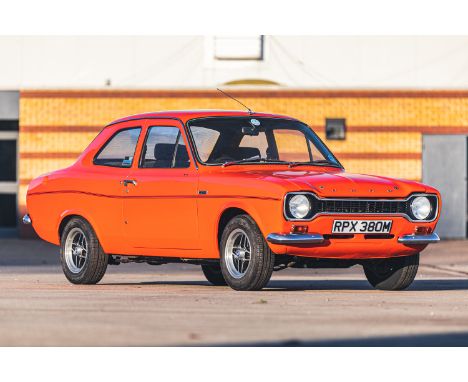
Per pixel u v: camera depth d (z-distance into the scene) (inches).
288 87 1528.1
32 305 504.1
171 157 638.5
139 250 653.3
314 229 580.1
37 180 722.2
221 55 1529.3
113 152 676.7
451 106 1525.6
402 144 1528.1
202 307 496.7
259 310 483.5
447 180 1535.4
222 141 631.8
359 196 590.2
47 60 1531.7
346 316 458.0
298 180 584.1
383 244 599.8
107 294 577.0
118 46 1530.5
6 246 1369.3
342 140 1528.1
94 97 1531.7
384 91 1526.8
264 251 587.5
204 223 609.0
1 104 1539.1
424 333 398.0
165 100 1530.5
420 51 1521.9
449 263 1091.9
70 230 693.3
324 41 1526.8
